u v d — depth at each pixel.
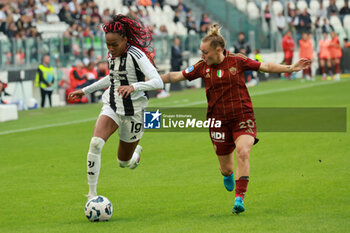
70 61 74.81
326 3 127.44
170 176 31.02
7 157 37.91
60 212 24.28
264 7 113.19
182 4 106.12
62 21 81.06
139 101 23.73
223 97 22.81
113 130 23.59
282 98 67.81
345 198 24.77
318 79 96.31
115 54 23.27
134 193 27.41
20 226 22.11
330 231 19.67
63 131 48.94
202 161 34.78
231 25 107.44
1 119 56.69
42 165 35.06
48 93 68.69
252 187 27.66
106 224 21.83
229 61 22.70
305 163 32.75
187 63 89.31
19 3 78.50
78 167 34.31
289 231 19.78
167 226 21.11
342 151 35.88
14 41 69.62
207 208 24.06
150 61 24.02
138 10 90.94
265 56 102.50
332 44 92.81
